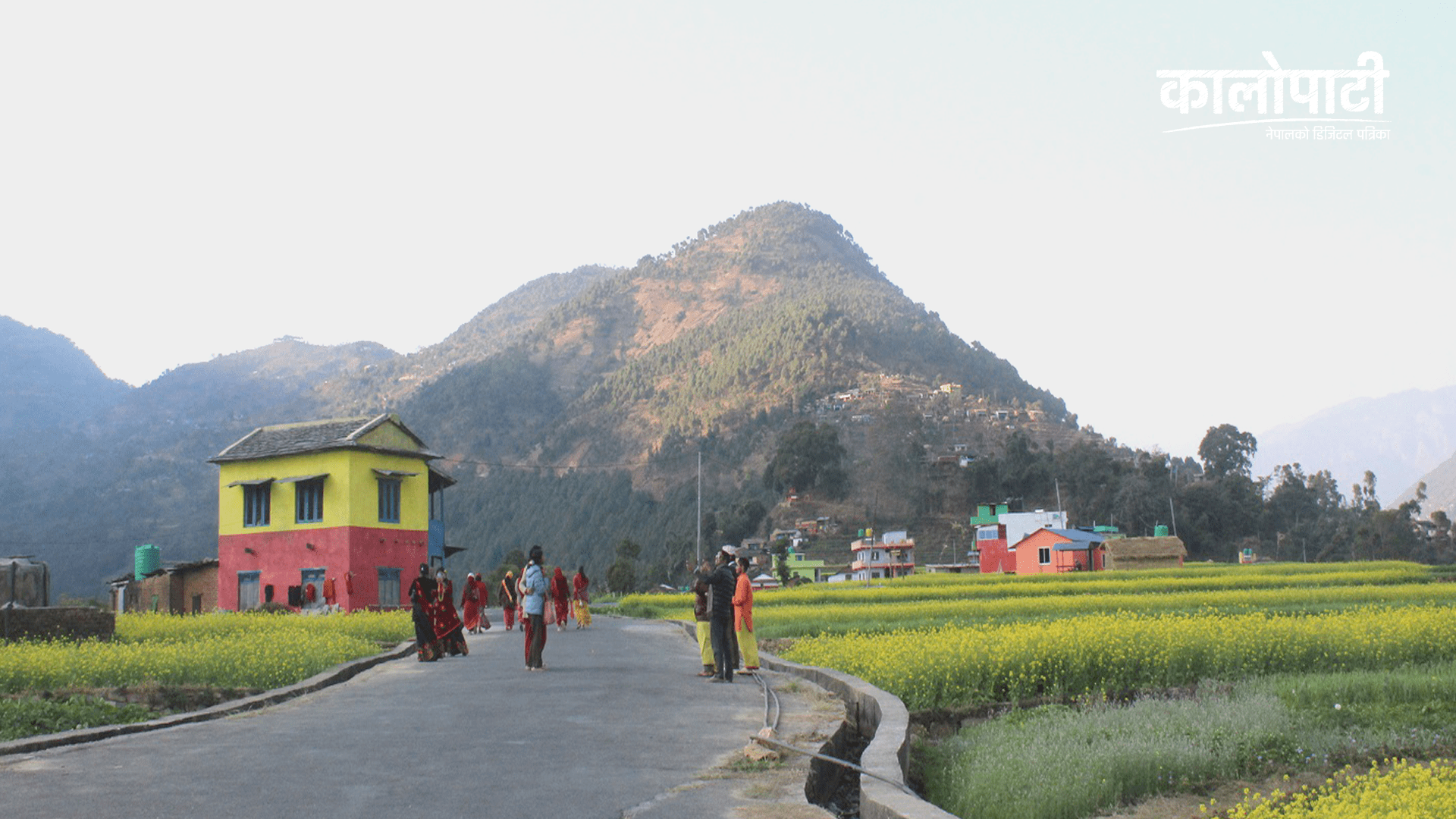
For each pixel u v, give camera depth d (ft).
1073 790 31.58
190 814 24.50
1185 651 56.95
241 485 155.84
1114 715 41.75
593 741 34.24
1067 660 53.21
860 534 437.17
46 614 72.64
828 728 36.50
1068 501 451.53
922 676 49.19
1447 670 55.21
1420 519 444.55
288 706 44.96
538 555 60.34
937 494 476.54
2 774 29.60
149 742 35.24
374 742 34.32
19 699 47.60
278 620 98.17
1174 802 32.65
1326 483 498.69
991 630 69.05
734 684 50.75
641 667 60.70
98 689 50.96
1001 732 40.29
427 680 54.75
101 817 24.18
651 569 391.86
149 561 187.62
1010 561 308.19
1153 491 426.92
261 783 27.86
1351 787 29.86
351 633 84.94
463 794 26.45
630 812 24.58
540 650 59.67
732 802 25.54
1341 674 53.11
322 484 151.23
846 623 97.81
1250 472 501.97
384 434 157.28
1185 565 260.42
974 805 31.71
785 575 353.72
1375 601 116.06
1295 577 160.35
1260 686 51.65
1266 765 36.58
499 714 40.63
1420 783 28.76
